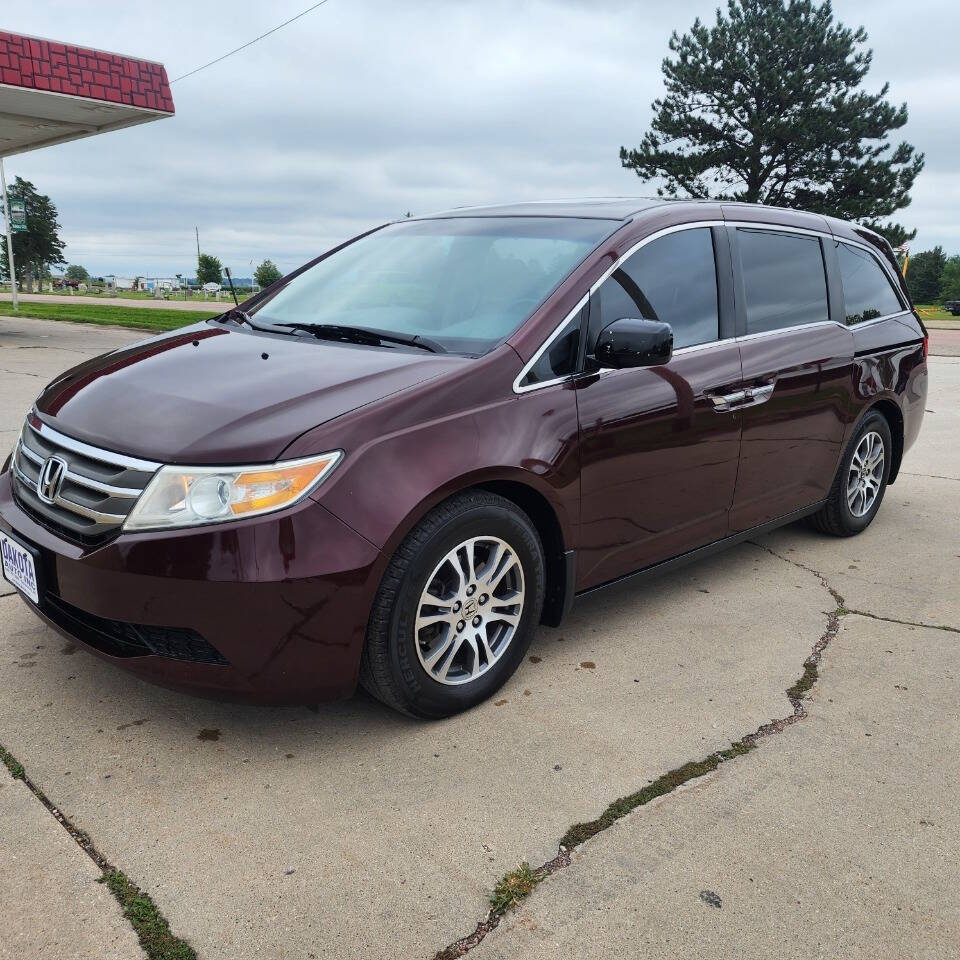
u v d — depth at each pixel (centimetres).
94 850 210
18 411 751
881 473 482
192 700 279
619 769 251
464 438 255
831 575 417
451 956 183
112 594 230
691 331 341
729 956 186
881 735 276
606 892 203
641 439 309
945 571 429
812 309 414
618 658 321
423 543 246
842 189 3203
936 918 200
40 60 1261
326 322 331
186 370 283
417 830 222
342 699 249
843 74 3225
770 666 320
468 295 314
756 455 371
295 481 228
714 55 3247
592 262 307
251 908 194
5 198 2266
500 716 277
